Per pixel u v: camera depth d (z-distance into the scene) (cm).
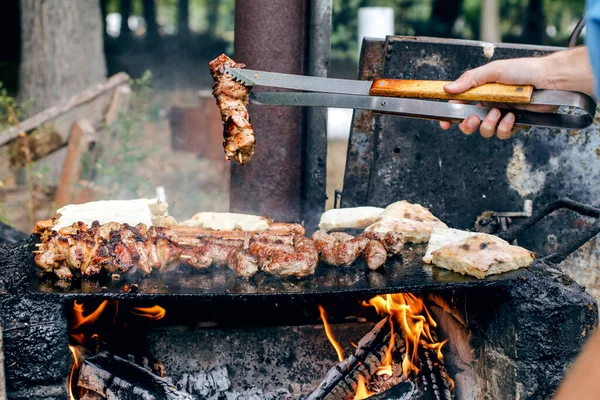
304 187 398
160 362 328
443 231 344
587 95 260
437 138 395
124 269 279
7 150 607
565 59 258
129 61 1902
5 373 258
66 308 300
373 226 337
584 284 401
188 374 328
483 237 304
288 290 268
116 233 290
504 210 405
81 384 285
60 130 621
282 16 374
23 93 871
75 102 622
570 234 401
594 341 109
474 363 321
